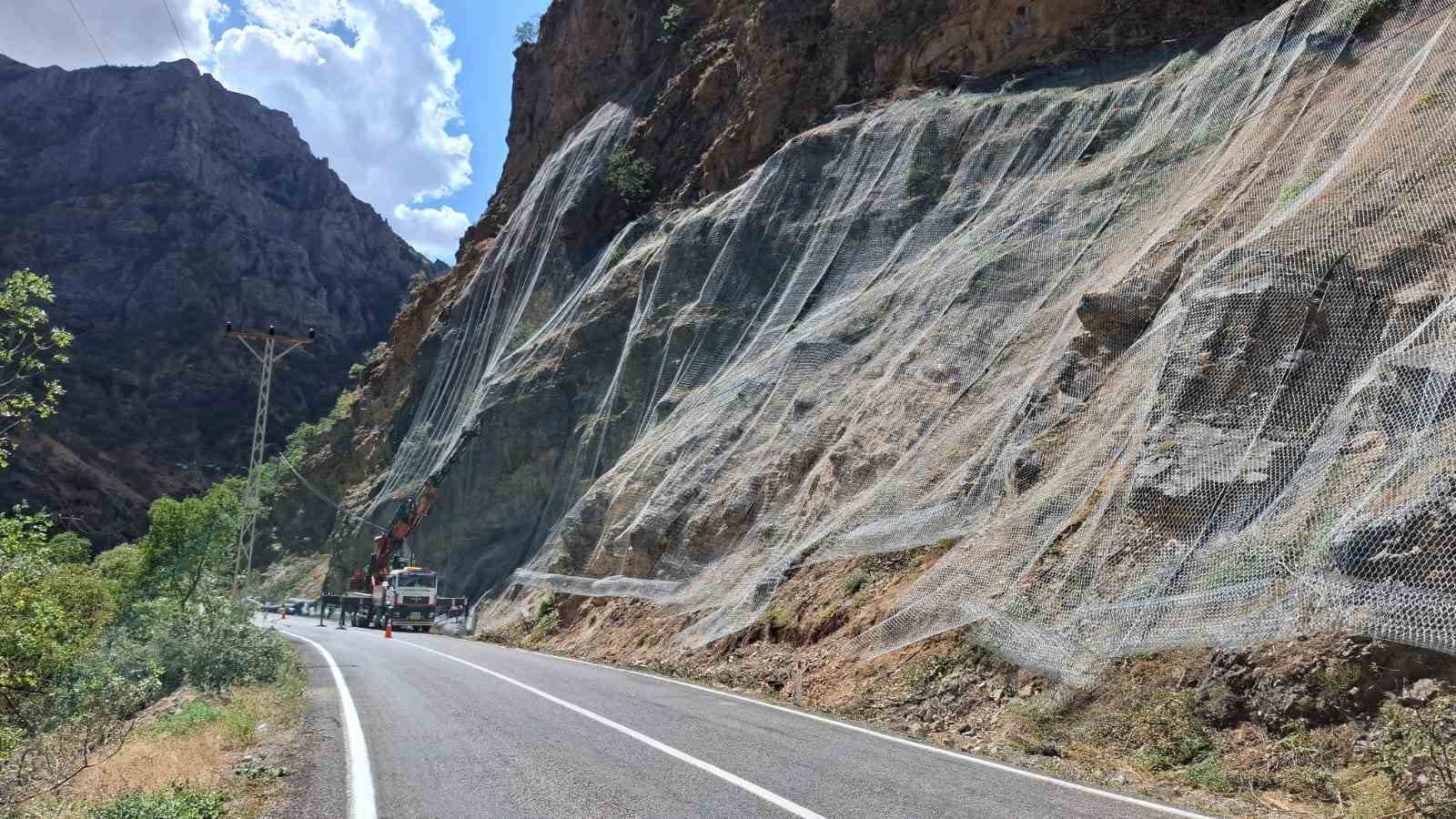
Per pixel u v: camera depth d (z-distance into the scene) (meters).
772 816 5.20
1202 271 12.46
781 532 17.62
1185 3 23.91
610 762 6.77
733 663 14.23
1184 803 6.41
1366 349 9.64
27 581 12.33
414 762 6.80
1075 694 8.76
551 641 22.77
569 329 35.09
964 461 14.18
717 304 28.30
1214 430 10.16
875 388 18.56
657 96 43.59
